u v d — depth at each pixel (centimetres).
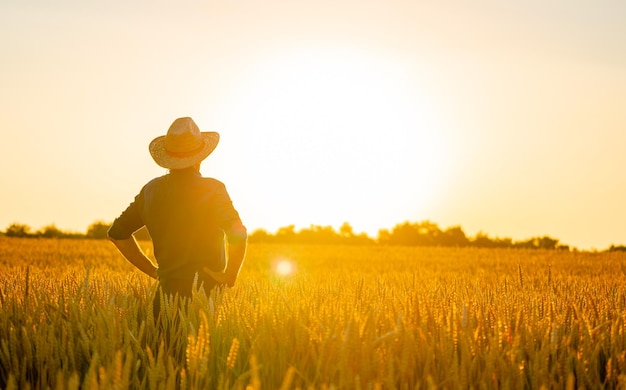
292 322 441
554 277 1373
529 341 417
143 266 619
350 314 436
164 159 557
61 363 428
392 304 477
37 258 2006
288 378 315
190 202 549
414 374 397
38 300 504
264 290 601
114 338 407
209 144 568
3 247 2597
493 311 498
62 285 552
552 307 548
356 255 2891
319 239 7131
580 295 646
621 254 2864
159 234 557
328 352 388
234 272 541
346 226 7125
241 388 360
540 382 386
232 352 377
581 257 2630
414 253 3080
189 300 495
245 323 467
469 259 2531
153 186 567
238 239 537
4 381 413
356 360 368
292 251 3306
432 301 527
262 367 402
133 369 403
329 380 376
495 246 5003
